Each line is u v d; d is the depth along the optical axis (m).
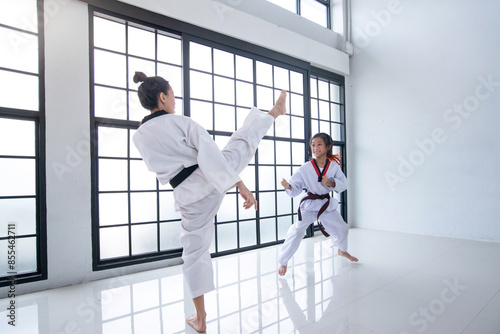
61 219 2.25
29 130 2.22
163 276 2.44
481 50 3.38
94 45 2.52
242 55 3.38
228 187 1.32
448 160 3.66
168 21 2.78
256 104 3.54
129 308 1.79
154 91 1.42
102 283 2.29
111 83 2.59
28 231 2.20
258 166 3.59
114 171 2.59
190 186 1.40
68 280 2.26
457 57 3.57
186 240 1.47
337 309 1.69
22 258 2.17
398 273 2.31
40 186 2.18
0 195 2.11
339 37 4.63
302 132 4.09
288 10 3.92
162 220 2.82
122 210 2.62
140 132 1.42
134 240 2.67
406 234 3.91
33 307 1.83
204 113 3.10
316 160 2.44
